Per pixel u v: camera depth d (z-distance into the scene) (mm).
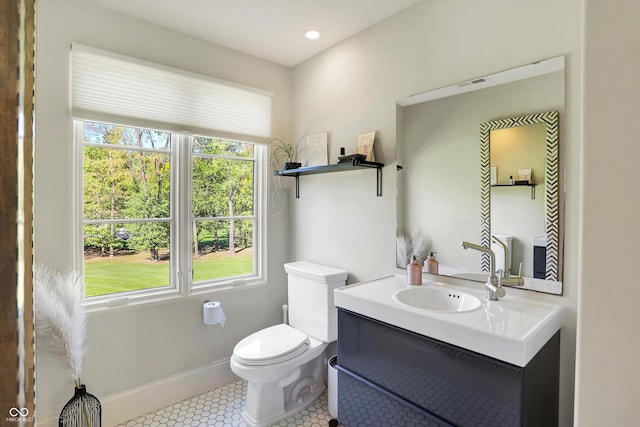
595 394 598
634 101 561
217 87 2473
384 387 1601
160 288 2352
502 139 1667
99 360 2033
